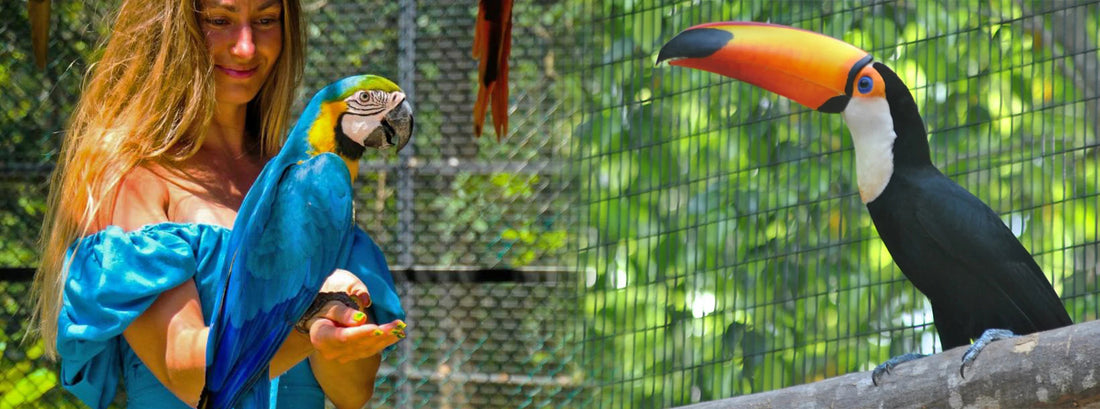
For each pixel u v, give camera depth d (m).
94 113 2.79
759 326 6.25
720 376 6.15
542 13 6.56
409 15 6.64
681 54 4.47
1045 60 5.69
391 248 6.59
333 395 2.95
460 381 6.59
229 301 2.48
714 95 6.37
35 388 6.36
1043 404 2.82
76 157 2.70
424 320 6.65
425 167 6.61
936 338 6.07
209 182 2.80
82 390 2.69
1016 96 6.53
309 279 2.47
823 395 3.24
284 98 2.97
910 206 4.12
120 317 2.49
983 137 6.29
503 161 6.60
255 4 2.83
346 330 2.33
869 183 4.23
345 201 2.55
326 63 6.65
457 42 6.62
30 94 6.44
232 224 2.75
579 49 6.46
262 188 2.59
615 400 6.41
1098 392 2.73
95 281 2.53
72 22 6.38
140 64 2.77
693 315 6.23
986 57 6.43
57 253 2.71
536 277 6.38
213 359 2.46
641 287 6.36
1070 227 6.12
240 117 2.95
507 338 6.55
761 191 6.37
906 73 6.44
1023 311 4.11
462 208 6.60
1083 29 5.76
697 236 6.01
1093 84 6.47
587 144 6.41
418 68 6.64
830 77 4.24
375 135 2.67
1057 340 2.81
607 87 6.36
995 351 2.92
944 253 4.11
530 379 6.52
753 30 4.42
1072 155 5.75
